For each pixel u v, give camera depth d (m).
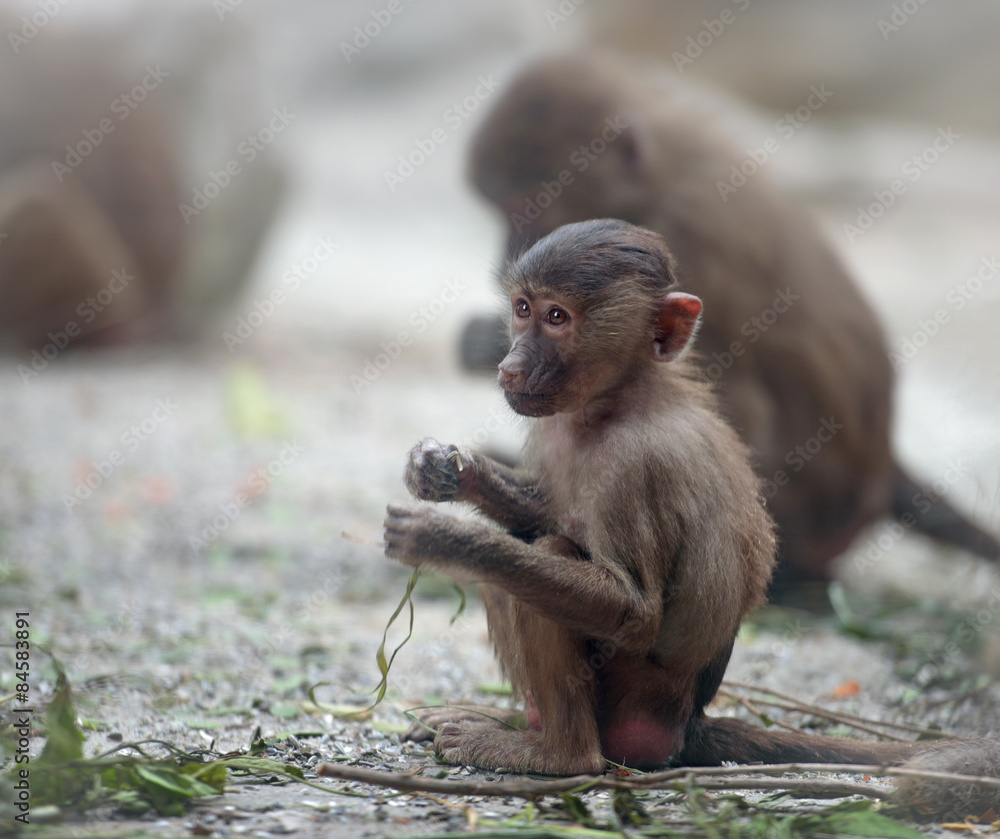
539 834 5.47
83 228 23.58
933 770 6.29
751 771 6.28
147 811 5.80
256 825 5.65
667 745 7.13
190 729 7.89
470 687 9.47
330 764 6.56
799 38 47.66
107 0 25.33
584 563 6.57
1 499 15.45
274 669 9.65
